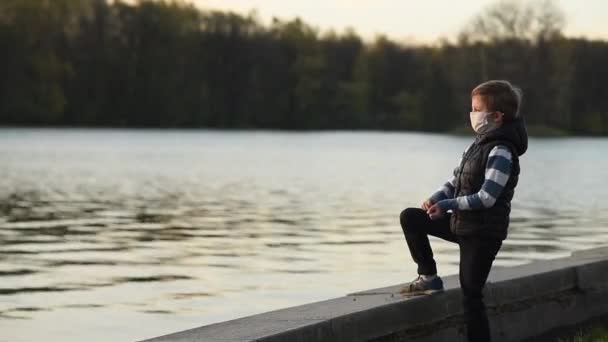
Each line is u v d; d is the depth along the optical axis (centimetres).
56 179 3675
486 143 642
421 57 14925
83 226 2017
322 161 5800
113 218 2203
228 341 572
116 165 4831
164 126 13588
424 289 708
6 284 1280
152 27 13288
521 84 12275
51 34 12281
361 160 6031
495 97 640
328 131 14800
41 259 1516
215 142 9300
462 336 726
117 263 1475
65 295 1202
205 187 3362
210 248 1667
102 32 12975
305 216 2295
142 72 13288
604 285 884
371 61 14875
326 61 14850
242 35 14175
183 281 1305
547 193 3234
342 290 1224
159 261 1499
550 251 1634
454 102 13612
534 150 8706
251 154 6706
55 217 2208
